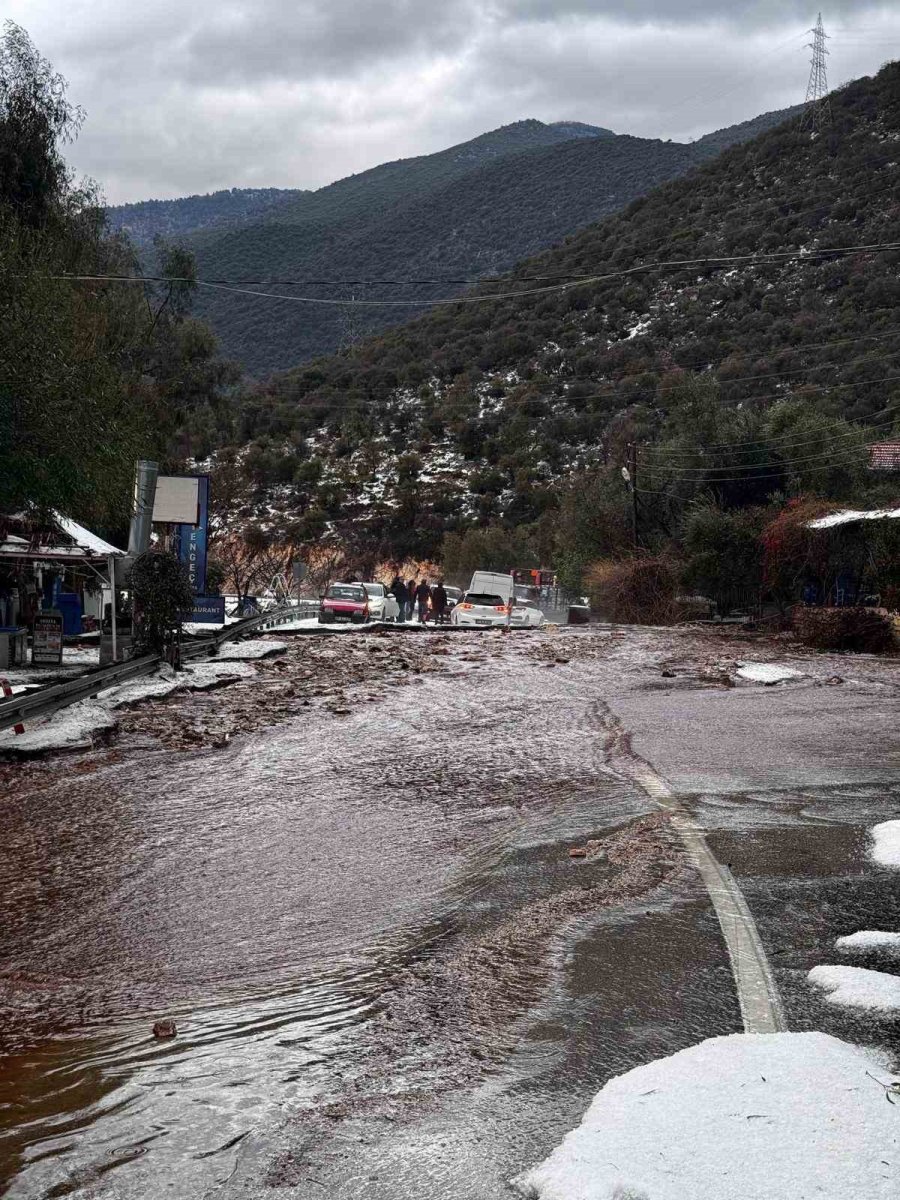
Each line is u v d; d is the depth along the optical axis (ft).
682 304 330.54
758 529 117.50
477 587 127.85
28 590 83.71
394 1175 11.82
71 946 20.40
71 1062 15.20
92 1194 11.64
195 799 32.99
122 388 78.84
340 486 292.40
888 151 357.41
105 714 47.09
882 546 95.86
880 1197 10.50
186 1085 14.29
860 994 16.22
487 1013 16.39
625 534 150.30
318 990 17.79
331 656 77.87
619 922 20.47
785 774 35.40
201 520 101.45
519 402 312.71
